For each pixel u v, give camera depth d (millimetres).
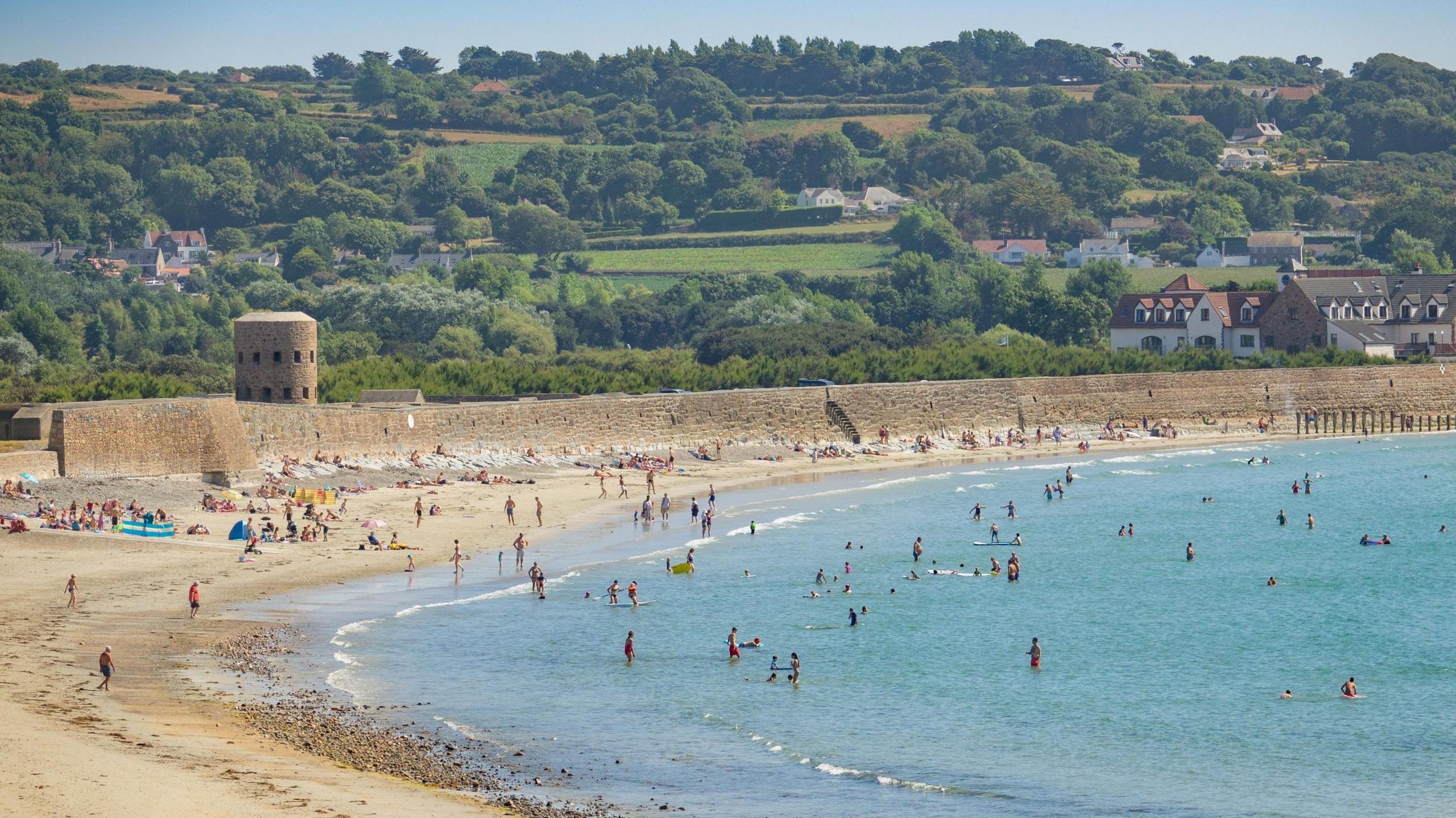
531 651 106812
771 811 74938
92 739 74812
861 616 123500
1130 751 88188
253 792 67750
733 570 141375
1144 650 114375
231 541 140000
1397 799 80562
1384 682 105500
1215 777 83812
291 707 86500
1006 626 121500
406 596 122562
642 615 120562
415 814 67125
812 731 90125
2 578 118812
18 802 63781
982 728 92312
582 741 85250
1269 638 118938
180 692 87438
